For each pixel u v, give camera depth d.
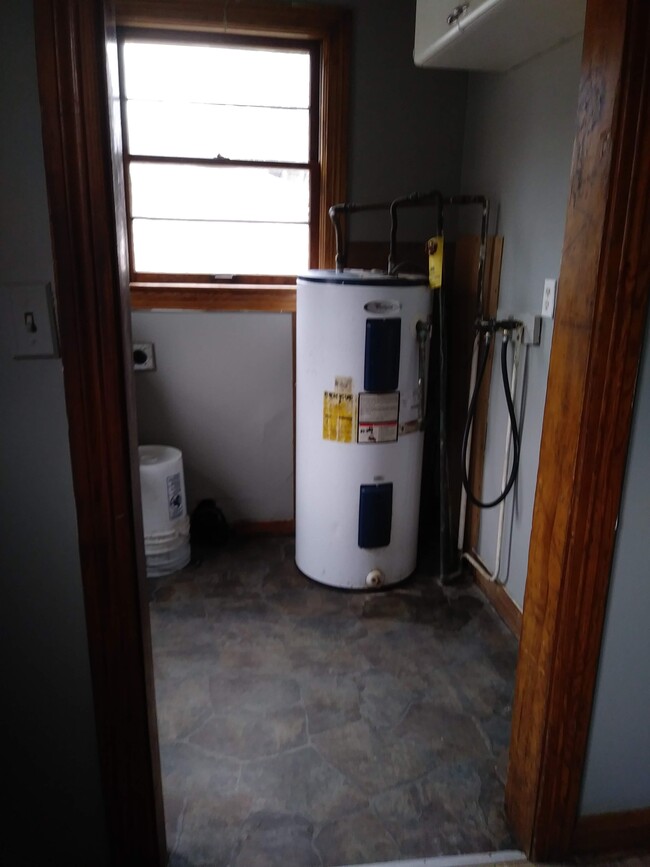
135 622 1.18
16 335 1.01
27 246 0.99
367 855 1.45
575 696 1.32
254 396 2.86
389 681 2.03
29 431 1.06
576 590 1.25
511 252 2.26
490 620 2.38
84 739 1.23
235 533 3.04
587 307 1.12
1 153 0.95
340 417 2.33
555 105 1.92
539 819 1.40
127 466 1.10
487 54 2.00
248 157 2.70
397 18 2.51
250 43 2.54
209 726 1.83
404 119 2.62
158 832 1.34
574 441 1.18
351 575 2.53
